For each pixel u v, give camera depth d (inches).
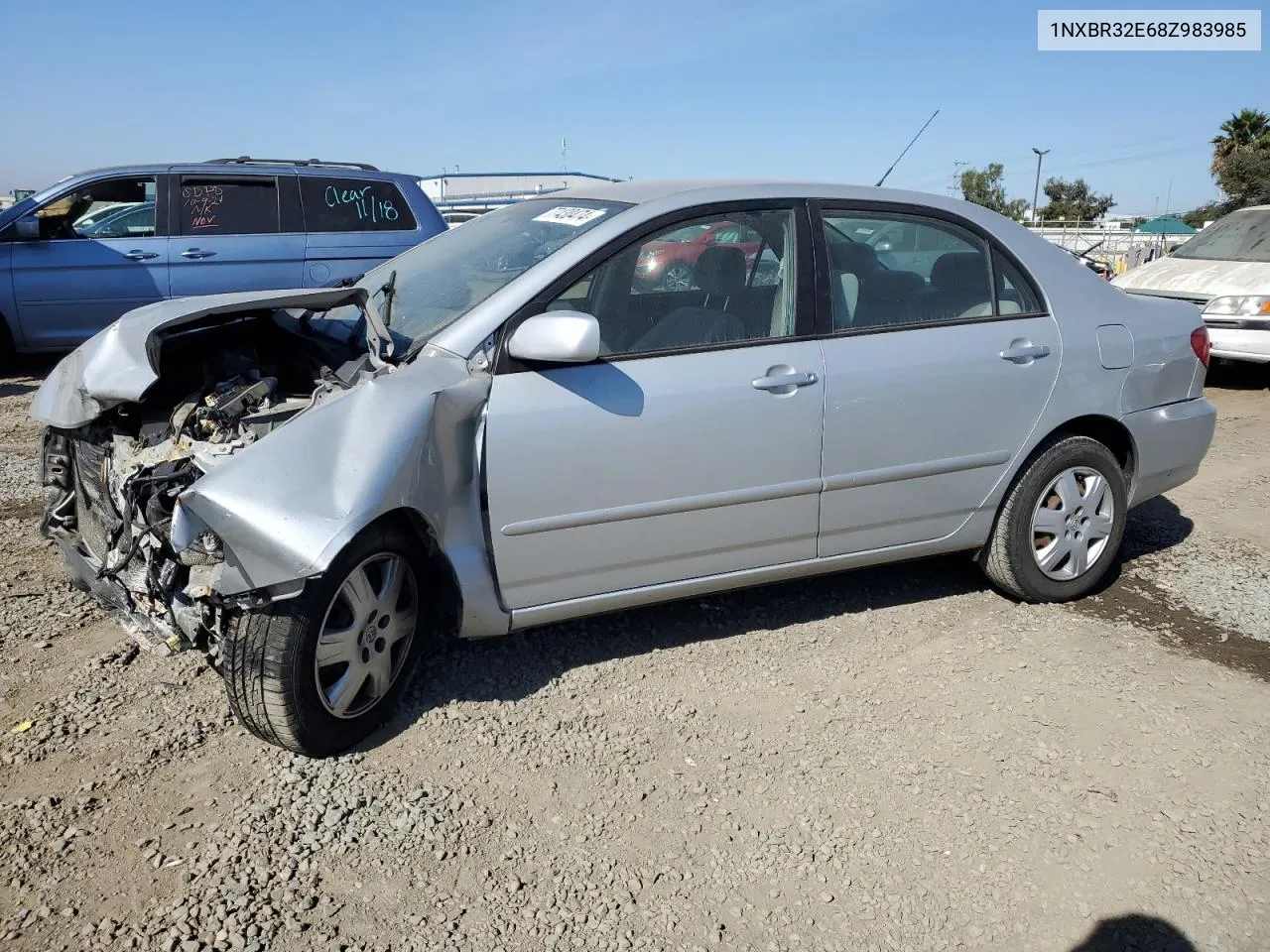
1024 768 121.4
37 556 175.9
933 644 152.3
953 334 151.3
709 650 148.4
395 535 120.3
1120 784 118.6
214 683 134.6
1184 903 100.2
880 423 145.2
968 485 155.3
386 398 117.0
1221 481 244.8
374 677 122.0
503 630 131.2
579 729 127.1
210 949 90.4
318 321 156.5
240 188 377.4
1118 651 151.0
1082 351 160.2
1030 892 101.3
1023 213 1786.4
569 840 107.1
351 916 95.3
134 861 100.9
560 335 118.3
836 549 150.0
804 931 96.0
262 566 105.1
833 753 123.8
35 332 357.4
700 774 119.0
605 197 149.7
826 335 143.3
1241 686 141.2
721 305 139.5
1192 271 380.2
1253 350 353.1
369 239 395.5
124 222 364.8
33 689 131.3
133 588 123.0
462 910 96.8
